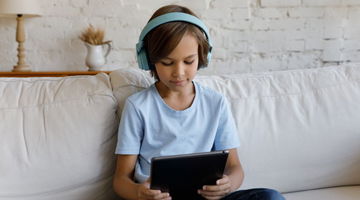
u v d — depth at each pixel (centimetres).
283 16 260
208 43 97
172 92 101
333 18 260
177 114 100
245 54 264
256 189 93
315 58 265
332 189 118
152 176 77
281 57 265
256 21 260
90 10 251
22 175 96
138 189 86
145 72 118
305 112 117
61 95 103
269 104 118
